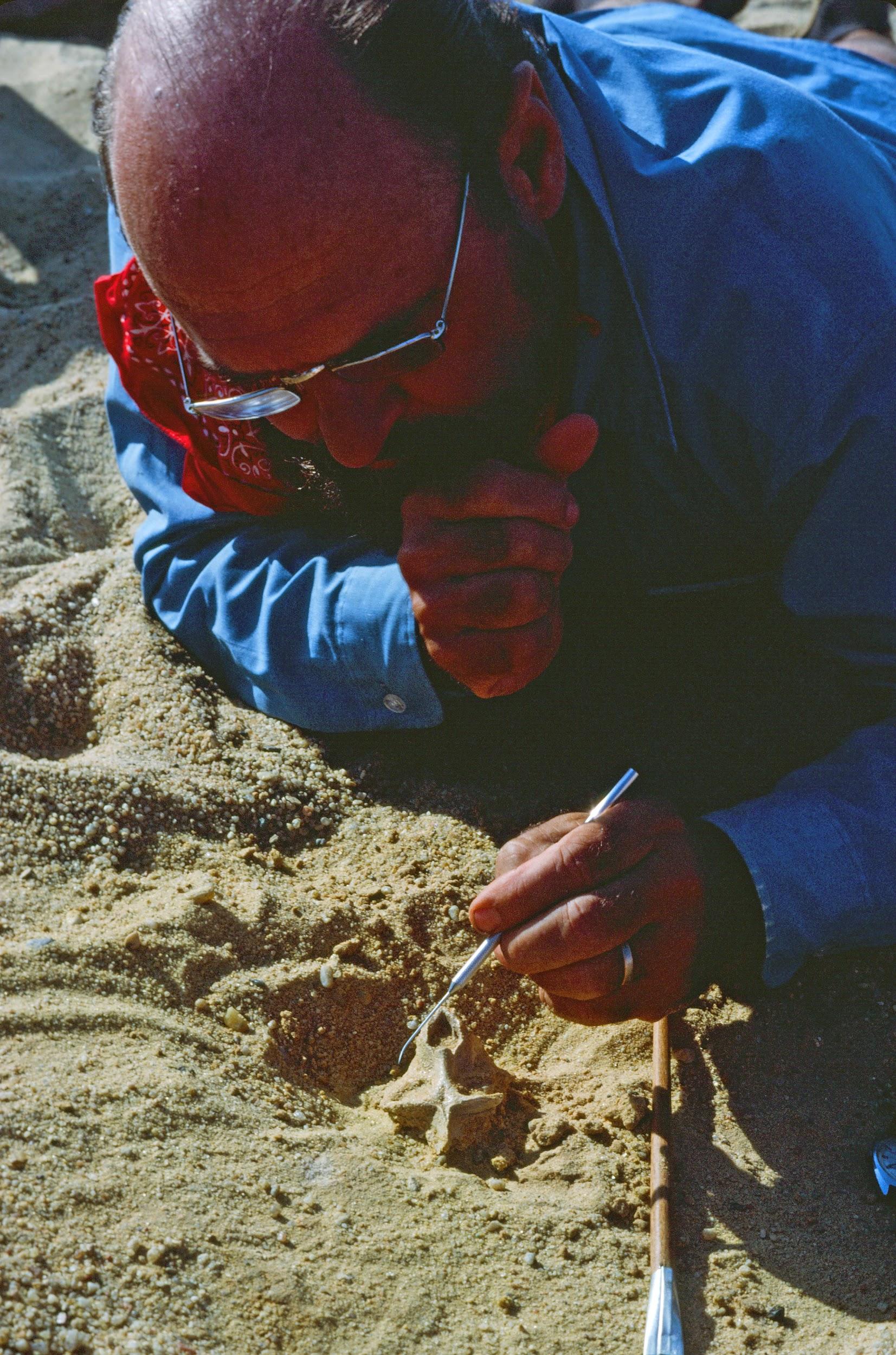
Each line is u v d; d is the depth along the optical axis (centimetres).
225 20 149
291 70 148
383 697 231
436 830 225
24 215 406
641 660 251
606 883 171
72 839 210
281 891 209
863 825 191
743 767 233
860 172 203
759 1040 196
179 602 250
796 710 240
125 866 211
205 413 174
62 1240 148
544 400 186
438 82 157
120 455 264
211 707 245
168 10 152
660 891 172
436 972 203
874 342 184
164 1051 177
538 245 174
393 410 170
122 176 155
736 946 186
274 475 230
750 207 187
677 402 192
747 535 219
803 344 183
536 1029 199
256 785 228
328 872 218
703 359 187
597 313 188
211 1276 150
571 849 171
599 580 233
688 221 184
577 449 181
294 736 241
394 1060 195
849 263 186
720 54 251
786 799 194
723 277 184
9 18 529
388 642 222
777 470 194
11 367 350
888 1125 187
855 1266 167
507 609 184
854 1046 197
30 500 290
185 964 190
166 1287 148
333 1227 160
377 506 197
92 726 243
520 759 238
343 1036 194
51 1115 161
